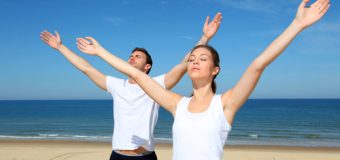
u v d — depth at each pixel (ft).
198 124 9.59
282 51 8.86
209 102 10.16
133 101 14.84
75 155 52.49
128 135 14.61
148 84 11.19
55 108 370.94
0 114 261.65
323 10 8.73
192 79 10.53
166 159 51.03
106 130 135.23
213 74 10.58
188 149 9.55
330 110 284.61
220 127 9.52
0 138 95.50
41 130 135.54
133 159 14.66
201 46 10.77
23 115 246.27
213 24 13.12
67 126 154.61
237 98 9.59
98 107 397.60
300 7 8.92
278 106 384.88
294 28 8.82
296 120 182.39
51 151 56.44
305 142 90.79
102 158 49.98
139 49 16.01
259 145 78.84
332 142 90.89
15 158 49.03
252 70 9.16
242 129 136.67
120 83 15.47
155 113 15.11
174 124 10.17
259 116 216.74
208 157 9.36
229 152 59.82
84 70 15.33
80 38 11.82
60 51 14.92
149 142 14.74
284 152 61.87
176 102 10.91
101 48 11.68
